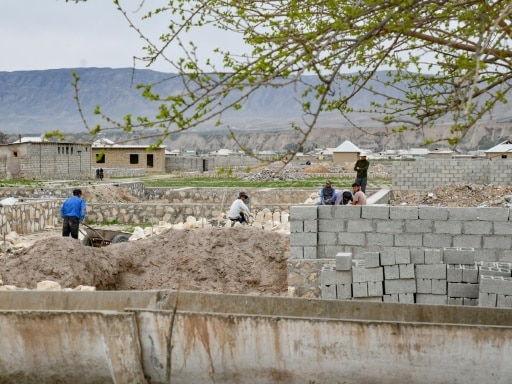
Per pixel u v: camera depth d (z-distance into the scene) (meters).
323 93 5.29
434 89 6.75
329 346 7.35
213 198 36.31
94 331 7.59
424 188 33.91
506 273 9.91
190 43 5.28
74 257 13.31
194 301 8.55
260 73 5.34
